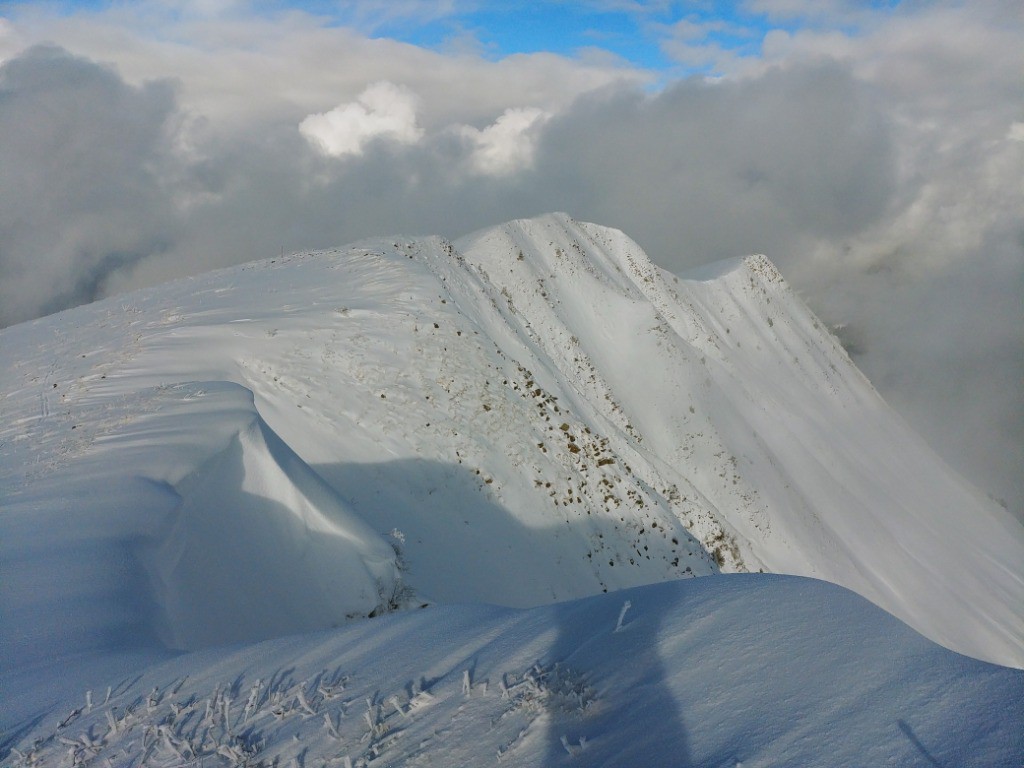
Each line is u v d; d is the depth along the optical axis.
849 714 2.94
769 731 2.94
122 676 4.95
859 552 56.72
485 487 20.58
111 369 18.89
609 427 36.38
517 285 50.72
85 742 3.98
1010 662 50.94
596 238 75.75
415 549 16.81
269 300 26.08
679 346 55.91
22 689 4.84
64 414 15.04
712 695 3.33
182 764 3.66
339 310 24.83
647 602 4.60
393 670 4.42
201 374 19.17
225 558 9.59
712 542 33.78
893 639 3.47
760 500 47.22
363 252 32.75
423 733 3.61
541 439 24.45
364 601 10.65
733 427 52.50
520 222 60.97
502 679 4.02
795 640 3.65
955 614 53.62
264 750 3.71
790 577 4.49
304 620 9.62
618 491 25.86
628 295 60.94
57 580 7.04
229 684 4.57
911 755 2.62
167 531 8.97
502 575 18.22
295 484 11.60
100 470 10.34
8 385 18.92
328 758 3.54
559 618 4.79
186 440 11.56
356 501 17.50
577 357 48.09
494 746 3.38
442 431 21.25
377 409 20.70
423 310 26.39
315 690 4.32
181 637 7.14
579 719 3.44
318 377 20.92
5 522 8.56
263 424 13.21
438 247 39.09
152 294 30.66
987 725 2.65
